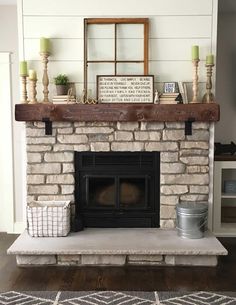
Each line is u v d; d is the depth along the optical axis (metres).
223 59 4.30
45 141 3.62
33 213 3.41
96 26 3.61
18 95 4.05
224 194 4.00
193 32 3.59
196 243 3.27
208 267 3.15
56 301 2.55
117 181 3.72
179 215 3.41
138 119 3.49
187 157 3.62
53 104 3.49
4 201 4.18
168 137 3.60
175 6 3.57
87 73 3.63
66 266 3.18
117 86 3.58
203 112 3.47
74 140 3.62
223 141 4.39
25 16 3.58
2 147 4.12
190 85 3.64
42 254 3.13
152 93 3.57
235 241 3.83
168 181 3.64
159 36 3.60
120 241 3.32
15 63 4.02
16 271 3.07
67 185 3.66
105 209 3.74
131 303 2.52
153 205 3.74
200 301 2.54
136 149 3.62
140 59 3.63
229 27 4.27
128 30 3.61
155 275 2.99
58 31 3.59
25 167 3.70
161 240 3.35
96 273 3.03
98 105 3.49
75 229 3.59
